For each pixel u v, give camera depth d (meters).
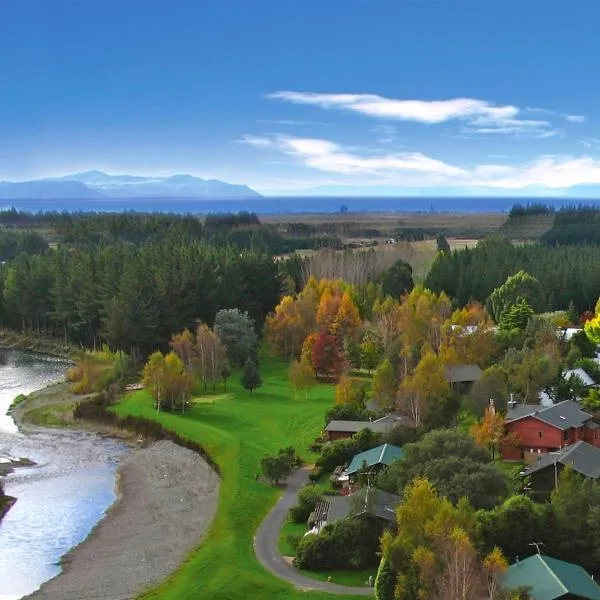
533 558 50.94
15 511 78.56
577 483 59.00
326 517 66.44
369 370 131.50
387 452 77.56
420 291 157.88
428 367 94.75
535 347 116.88
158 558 66.69
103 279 161.50
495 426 82.44
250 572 60.88
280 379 135.12
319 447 91.94
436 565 47.16
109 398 120.44
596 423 87.69
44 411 118.56
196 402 118.00
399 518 52.94
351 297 153.75
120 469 93.25
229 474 85.81
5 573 64.06
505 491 63.62
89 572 64.06
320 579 59.19
